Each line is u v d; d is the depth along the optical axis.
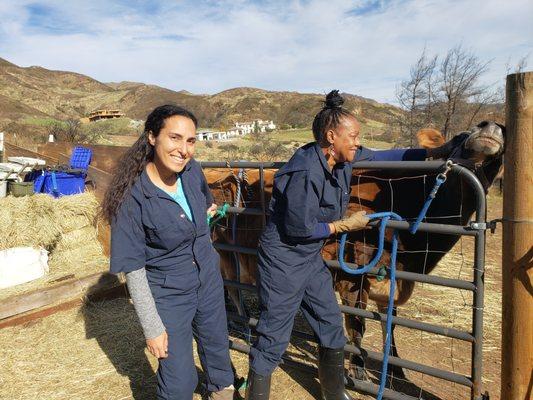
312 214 2.64
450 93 12.87
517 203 2.43
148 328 2.48
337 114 2.60
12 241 5.53
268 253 2.87
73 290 5.18
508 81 2.41
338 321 3.02
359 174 3.34
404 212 3.22
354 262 3.33
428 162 2.77
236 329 4.60
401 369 3.75
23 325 4.76
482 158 2.74
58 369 3.95
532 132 2.34
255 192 3.87
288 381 3.68
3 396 3.56
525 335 2.51
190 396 2.70
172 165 2.40
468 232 2.68
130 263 2.44
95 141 28.89
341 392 3.17
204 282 2.78
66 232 6.32
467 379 2.88
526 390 2.57
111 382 3.74
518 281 2.49
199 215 2.68
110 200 2.42
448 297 5.39
